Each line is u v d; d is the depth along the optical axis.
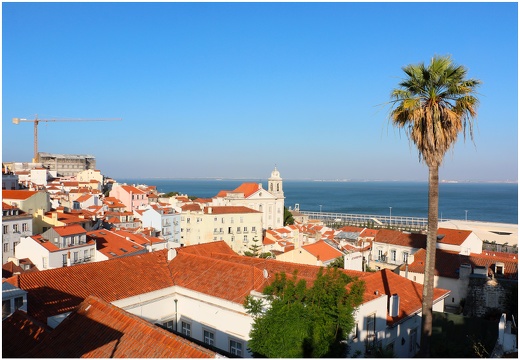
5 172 138.75
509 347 21.78
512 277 48.00
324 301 23.06
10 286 27.11
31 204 87.19
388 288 36.00
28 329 23.64
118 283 34.50
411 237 70.62
